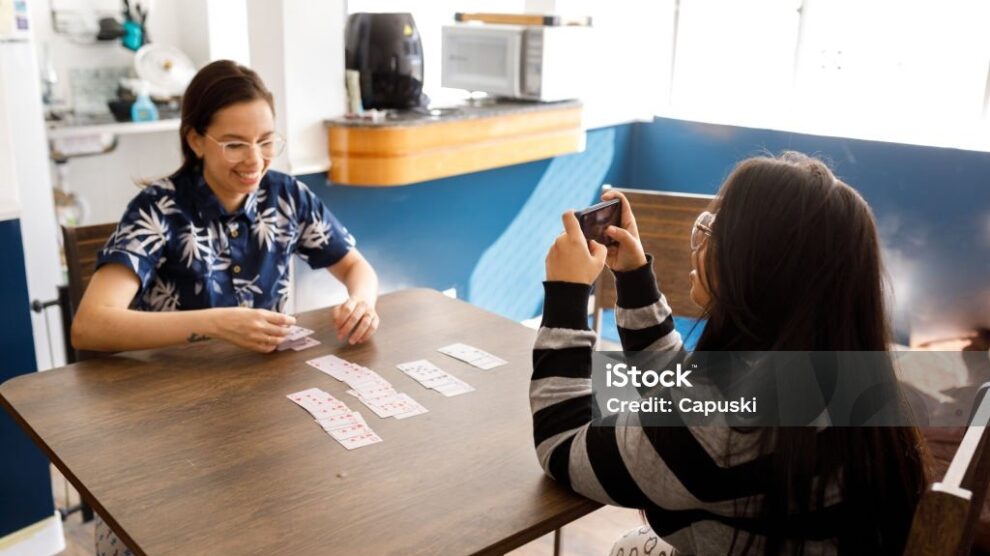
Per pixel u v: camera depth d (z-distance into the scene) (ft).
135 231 5.47
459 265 11.03
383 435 4.38
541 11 11.93
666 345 4.78
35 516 7.54
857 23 11.43
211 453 4.14
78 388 4.81
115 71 12.07
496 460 4.19
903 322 11.10
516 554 7.74
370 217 9.80
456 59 11.10
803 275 3.32
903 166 10.70
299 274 9.22
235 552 3.40
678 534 3.74
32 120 9.62
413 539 3.54
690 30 12.89
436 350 5.51
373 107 9.73
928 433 6.53
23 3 9.29
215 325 5.14
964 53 10.74
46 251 10.04
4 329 7.09
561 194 12.16
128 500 3.73
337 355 5.37
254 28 8.61
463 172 9.84
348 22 9.70
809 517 3.34
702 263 3.80
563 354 4.05
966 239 10.39
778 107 12.35
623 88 12.92
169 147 12.57
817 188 3.35
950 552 2.78
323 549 3.44
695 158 12.55
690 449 3.37
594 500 3.82
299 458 4.12
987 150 10.05
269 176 6.14
